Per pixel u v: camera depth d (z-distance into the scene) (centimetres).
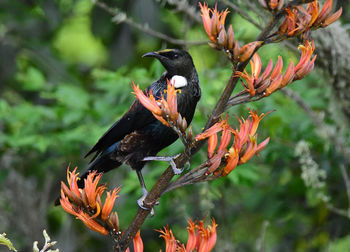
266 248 1395
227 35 426
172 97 418
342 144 931
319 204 1130
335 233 1209
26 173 1295
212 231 454
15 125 1267
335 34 799
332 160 1090
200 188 1046
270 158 1070
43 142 1075
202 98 925
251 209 1223
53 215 1491
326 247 1205
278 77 434
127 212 1161
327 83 848
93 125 1134
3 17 1438
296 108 1118
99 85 1038
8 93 1526
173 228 1291
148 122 655
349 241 1263
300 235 1314
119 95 1091
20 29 1509
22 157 1259
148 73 1005
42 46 1508
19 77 1286
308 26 437
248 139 441
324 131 906
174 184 458
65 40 1892
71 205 441
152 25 1255
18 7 1447
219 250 1095
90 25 1336
